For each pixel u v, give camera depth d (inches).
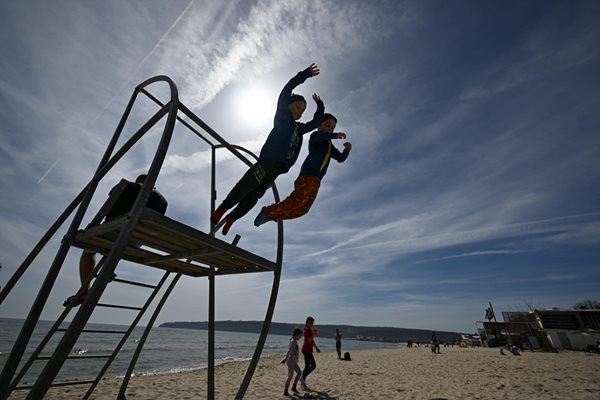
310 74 110.0
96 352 1130.7
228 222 103.7
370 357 995.9
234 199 98.8
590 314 1469.0
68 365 741.9
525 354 995.9
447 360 770.2
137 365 812.6
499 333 1574.8
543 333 1301.7
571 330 1441.9
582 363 626.2
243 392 142.6
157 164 85.1
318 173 112.3
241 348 2022.6
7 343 1254.9
